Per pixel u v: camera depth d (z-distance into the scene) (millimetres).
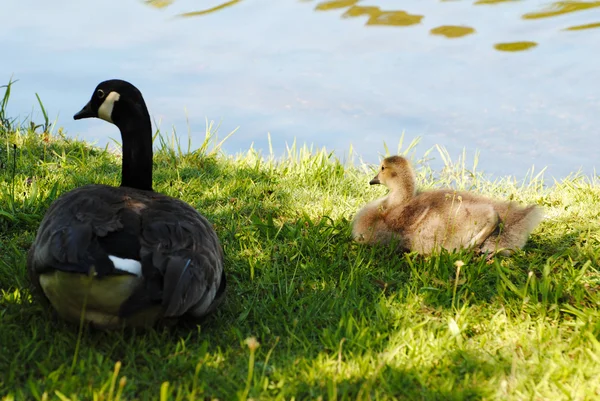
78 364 4527
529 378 4535
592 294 5648
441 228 6434
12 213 6809
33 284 5125
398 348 4715
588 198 8094
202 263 4598
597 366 4645
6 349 4590
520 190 8766
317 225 6918
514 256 6535
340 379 4477
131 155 5953
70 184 7785
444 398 4336
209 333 5105
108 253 4383
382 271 6195
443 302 5621
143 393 4320
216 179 8414
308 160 9141
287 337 5059
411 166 6895
